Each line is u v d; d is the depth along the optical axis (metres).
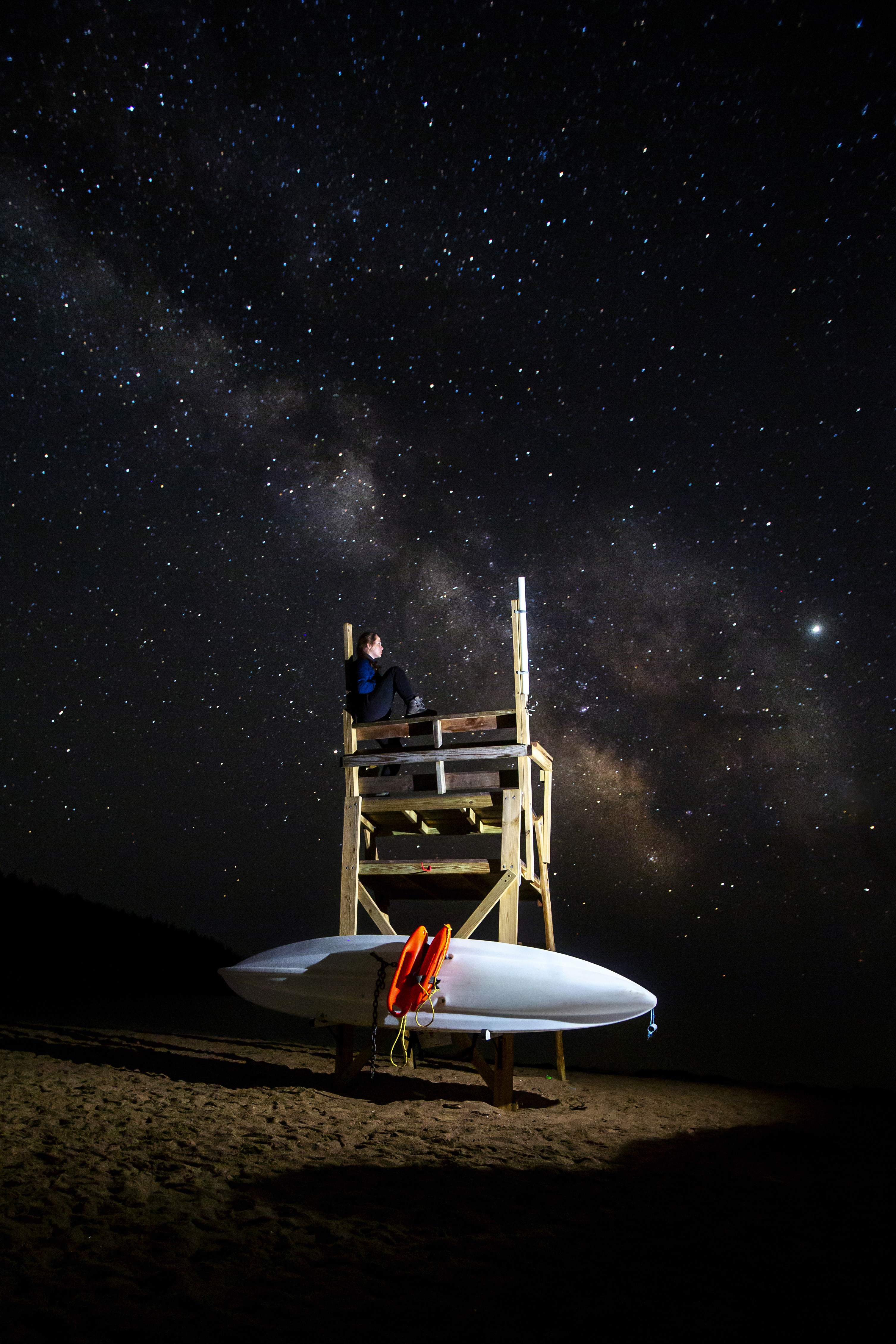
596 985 6.66
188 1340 2.29
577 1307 2.70
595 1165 4.63
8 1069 6.51
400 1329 2.47
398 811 7.66
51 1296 2.50
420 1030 7.00
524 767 7.34
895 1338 2.59
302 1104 5.94
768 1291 2.92
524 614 7.56
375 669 8.16
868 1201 4.13
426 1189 3.93
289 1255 2.97
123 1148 4.33
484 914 7.06
